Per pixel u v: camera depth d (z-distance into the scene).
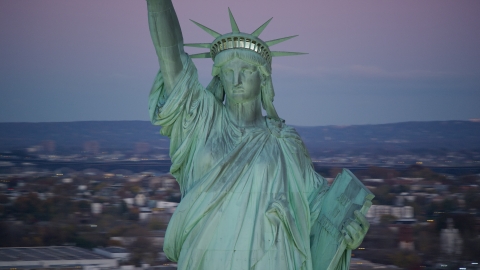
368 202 50.44
